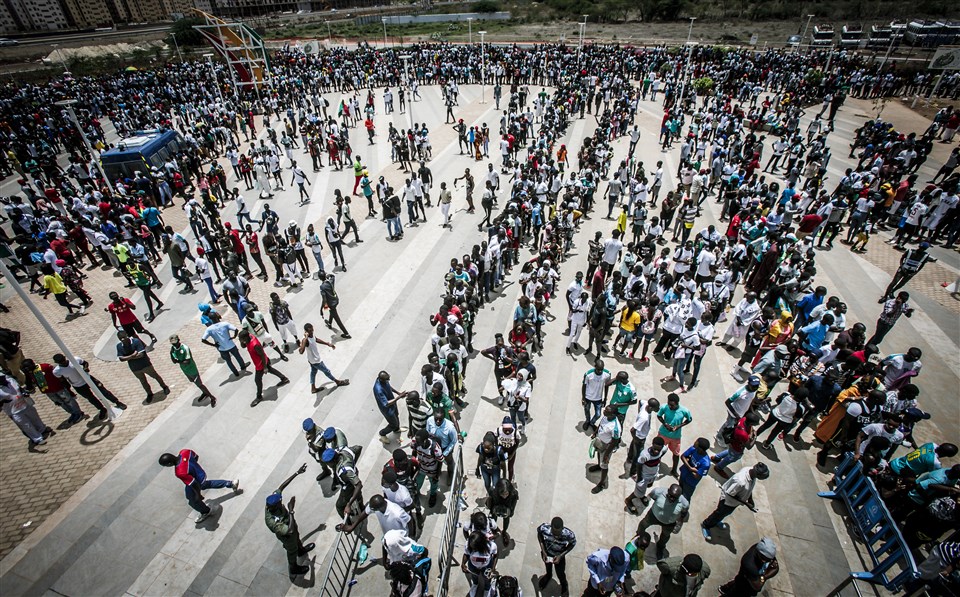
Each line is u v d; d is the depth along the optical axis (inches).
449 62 1822.1
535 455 344.2
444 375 366.3
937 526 259.1
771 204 640.4
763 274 490.6
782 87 1470.2
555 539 235.8
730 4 3282.5
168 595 261.7
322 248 658.2
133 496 318.3
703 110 1204.5
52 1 5270.7
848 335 371.9
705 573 223.6
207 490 320.5
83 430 370.3
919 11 2731.3
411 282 566.6
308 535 291.3
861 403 308.5
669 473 327.9
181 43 3031.5
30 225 644.1
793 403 320.8
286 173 973.8
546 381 413.7
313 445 299.3
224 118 1184.8
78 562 279.1
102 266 637.3
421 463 292.5
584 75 1446.9
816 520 297.4
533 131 1162.0
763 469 258.1
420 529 293.0
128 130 1232.2
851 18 2864.2
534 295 454.0
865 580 263.0
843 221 710.5
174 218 789.9
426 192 737.0
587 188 729.0
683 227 617.0
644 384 407.8
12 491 323.0
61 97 1541.6
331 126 1105.4
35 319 523.8
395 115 1385.3
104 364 446.9
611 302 419.8
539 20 3499.0
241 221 685.3
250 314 400.5
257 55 1686.8
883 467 292.5
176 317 516.4
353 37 3257.9
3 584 268.7
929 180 827.4
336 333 479.8
